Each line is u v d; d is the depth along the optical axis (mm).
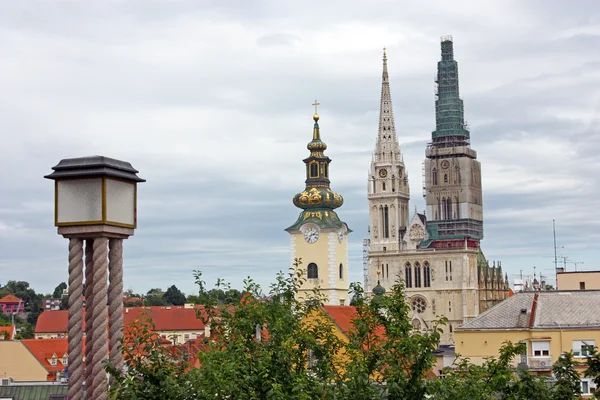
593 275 129000
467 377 39656
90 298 25844
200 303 40031
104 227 25297
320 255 164750
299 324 40469
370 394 35531
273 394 33125
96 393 25141
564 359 44000
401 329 38344
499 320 101312
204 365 33438
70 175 25297
